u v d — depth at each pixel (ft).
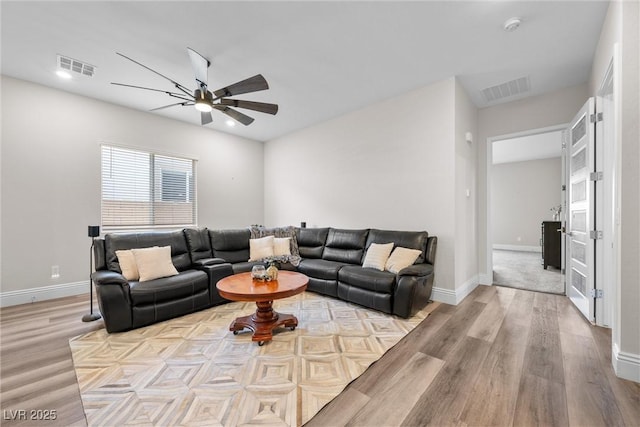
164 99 12.46
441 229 10.92
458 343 7.35
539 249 25.29
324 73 10.34
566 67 9.83
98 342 7.52
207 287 10.29
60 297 11.43
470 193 12.44
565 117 11.32
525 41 8.40
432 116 11.15
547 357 6.55
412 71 10.19
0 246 10.27
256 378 5.85
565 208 11.44
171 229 15.06
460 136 11.14
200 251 11.92
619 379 5.65
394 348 7.13
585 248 8.98
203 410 4.90
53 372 6.07
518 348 7.02
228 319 9.25
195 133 15.97
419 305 9.50
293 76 10.56
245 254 13.29
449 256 10.68
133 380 5.78
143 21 7.47
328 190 15.39
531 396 5.18
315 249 13.93
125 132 13.25
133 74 10.27
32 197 10.91
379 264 10.59
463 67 9.91
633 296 5.59
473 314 9.45
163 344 7.41
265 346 7.29
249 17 7.35
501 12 7.20
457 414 4.76
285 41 8.41
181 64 9.63
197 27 7.74
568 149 10.97
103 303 7.84
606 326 8.25
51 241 11.31
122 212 13.35
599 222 8.42
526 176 26.05
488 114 13.24
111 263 9.61
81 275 12.00
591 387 5.42
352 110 13.97
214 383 5.68
